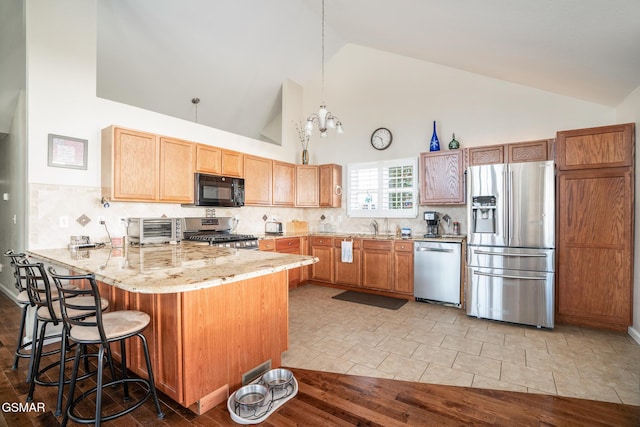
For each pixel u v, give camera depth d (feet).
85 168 9.86
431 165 13.93
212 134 13.66
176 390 5.67
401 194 16.03
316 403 6.18
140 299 6.54
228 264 6.47
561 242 10.60
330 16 12.60
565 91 11.67
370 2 9.12
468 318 11.30
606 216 9.99
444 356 8.22
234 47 13.98
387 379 7.08
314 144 18.92
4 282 13.62
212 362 5.99
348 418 5.74
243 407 5.84
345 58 17.69
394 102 16.24
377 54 16.70
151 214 11.69
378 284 14.44
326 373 7.34
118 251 8.71
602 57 7.80
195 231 13.03
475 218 11.44
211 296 5.96
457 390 6.64
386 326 10.41
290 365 7.72
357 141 17.44
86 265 6.41
